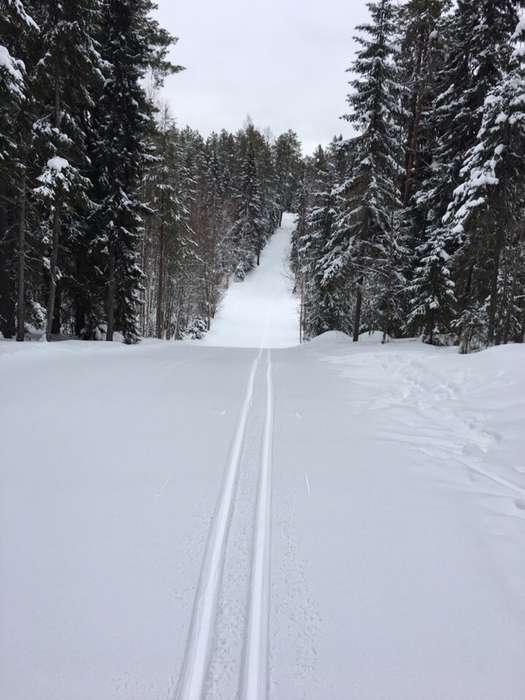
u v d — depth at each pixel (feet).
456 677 7.11
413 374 32.86
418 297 57.52
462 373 29.17
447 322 56.54
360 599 8.92
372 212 60.80
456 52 56.03
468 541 11.18
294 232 193.57
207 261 144.66
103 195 62.69
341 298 88.28
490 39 48.26
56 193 46.19
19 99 38.01
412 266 63.52
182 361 42.83
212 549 10.41
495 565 10.25
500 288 54.95
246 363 43.80
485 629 8.23
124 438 17.75
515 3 46.42
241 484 13.97
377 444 18.33
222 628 8.02
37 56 46.39
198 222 134.51
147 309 119.44
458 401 24.40
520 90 40.22
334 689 6.81
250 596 8.89
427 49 62.90
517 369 26.32
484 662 7.45
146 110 63.26
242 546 10.59
